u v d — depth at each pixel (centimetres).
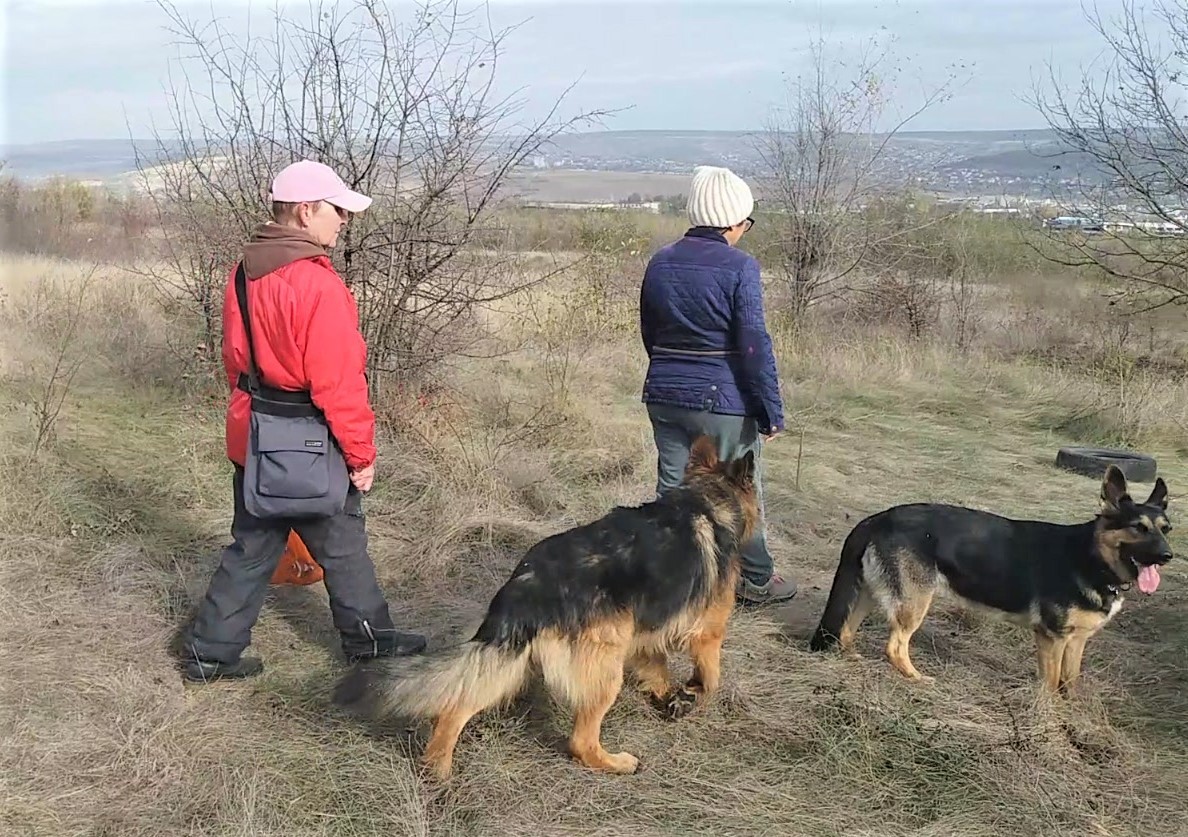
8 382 913
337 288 392
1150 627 515
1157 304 1348
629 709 417
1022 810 352
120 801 336
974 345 1401
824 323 1480
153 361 988
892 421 1023
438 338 806
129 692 404
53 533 562
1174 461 891
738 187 485
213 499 661
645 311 504
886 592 453
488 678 350
